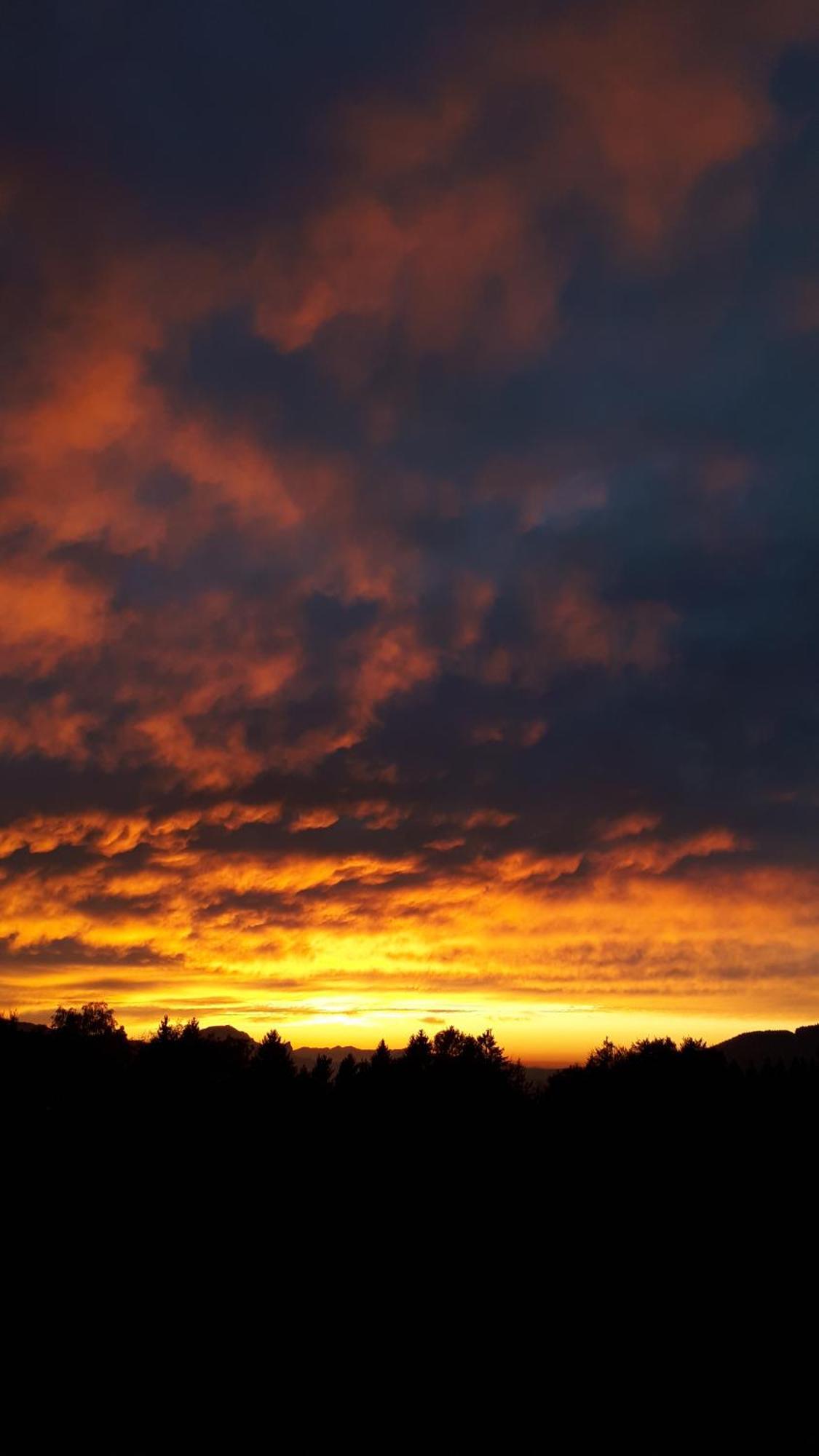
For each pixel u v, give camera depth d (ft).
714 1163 108.06
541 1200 103.04
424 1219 98.68
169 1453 63.31
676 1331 86.12
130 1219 94.68
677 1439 67.05
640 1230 99.50
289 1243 94.02
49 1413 68.08
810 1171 106.73
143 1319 82.99
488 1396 74.69
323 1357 80.02
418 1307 88.12
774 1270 94.79
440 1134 111.45
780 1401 73.72
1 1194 96.43
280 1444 65.72
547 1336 85.05
